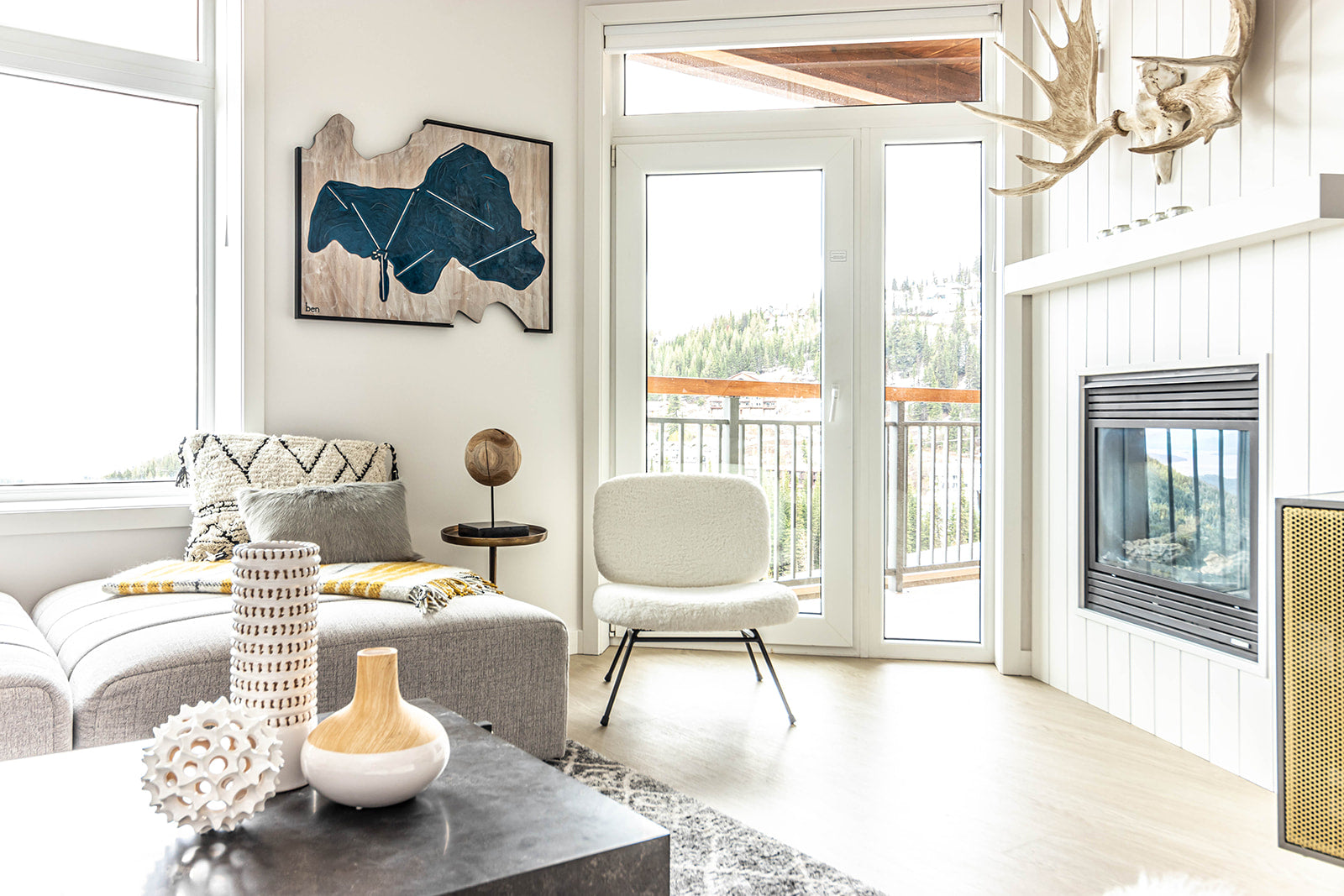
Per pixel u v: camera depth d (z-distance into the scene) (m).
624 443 3.61
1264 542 2.18
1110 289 2.80
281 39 2.96
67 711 1.68
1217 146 2.36
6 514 2.54
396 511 2.71
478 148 3.32
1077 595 2.96
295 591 1.17
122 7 2.96
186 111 3.08
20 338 2.82
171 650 1.83
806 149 3.47
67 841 1.02
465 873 0.96
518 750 1.32
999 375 3.32
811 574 3.55
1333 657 1.60
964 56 3.43
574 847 1.03
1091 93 2.79
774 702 2.89
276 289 2.96
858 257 3.46
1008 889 1.70
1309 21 2.08
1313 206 1.89
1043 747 2.48
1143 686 2.64
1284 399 2.13
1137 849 1.86
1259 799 2.12
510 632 2.25
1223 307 2.33
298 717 1.17
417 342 3.22
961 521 3.46
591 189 3.53
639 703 2.88
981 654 3.41
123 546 2.72
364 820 1.08
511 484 3.43
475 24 3.33
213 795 1.01
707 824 1.98
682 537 2.99
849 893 1.69
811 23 3.43
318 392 3.04
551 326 3.50
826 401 3.49
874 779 2.24
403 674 2.09
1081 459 2.94
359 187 3.08
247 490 2.60
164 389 3.04
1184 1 2.48
